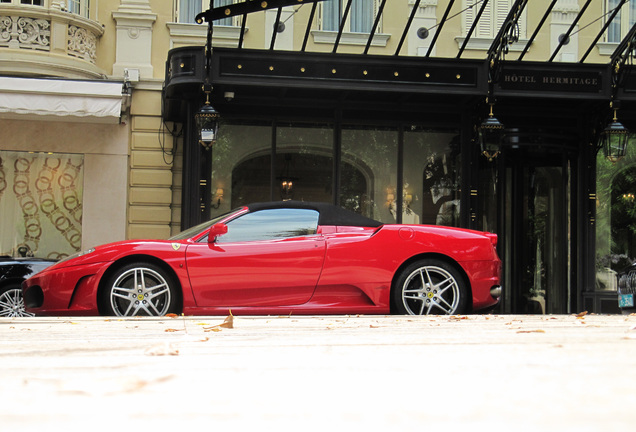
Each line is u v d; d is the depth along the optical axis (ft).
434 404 2.95
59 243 37.99
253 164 34.40
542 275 35.91
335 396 3.36
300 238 19.90
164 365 5.31
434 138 35.55
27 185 37.91
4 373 4.69
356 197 35.01
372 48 39.19
